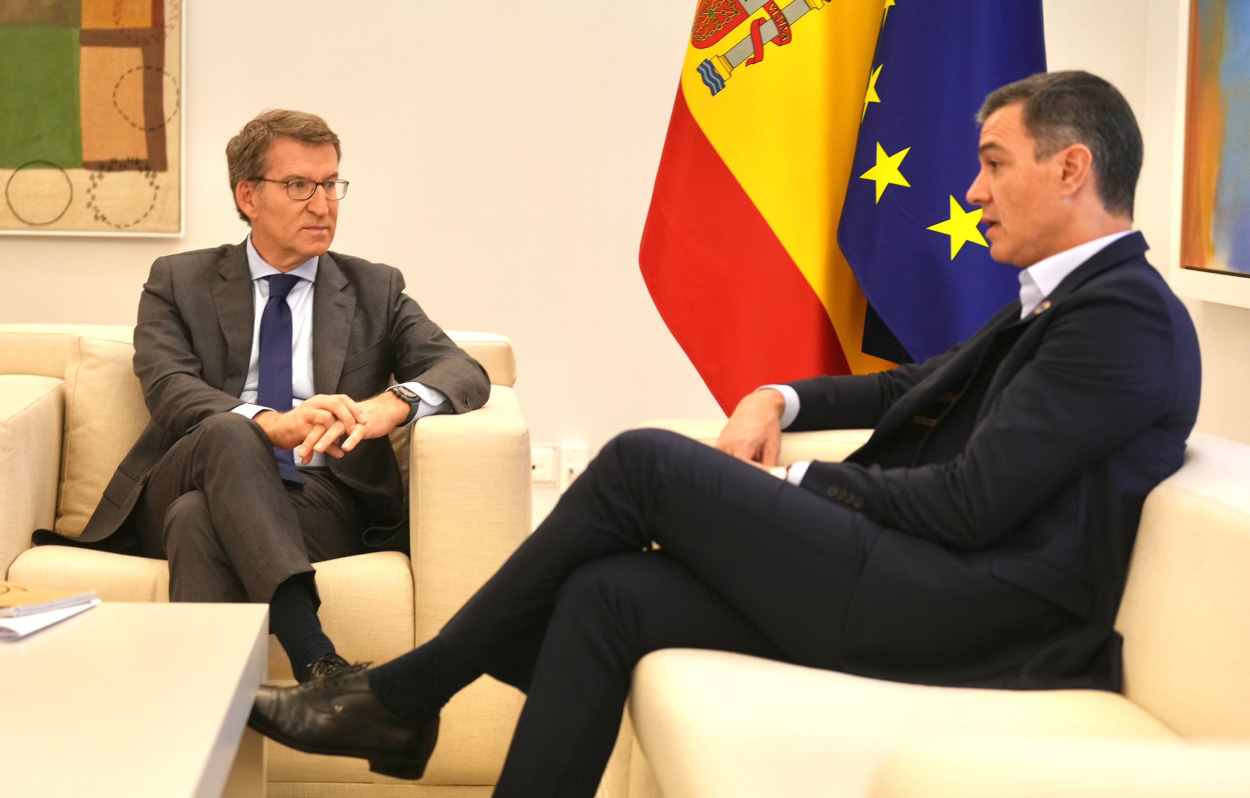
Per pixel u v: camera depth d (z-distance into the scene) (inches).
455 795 109.3
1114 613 79.5
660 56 197.5
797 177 131.2
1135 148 87.5
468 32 195.6
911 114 127.5
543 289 200.8
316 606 102.2
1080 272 85.0
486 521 108.6
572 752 80.5
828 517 81.4
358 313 127.1
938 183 126.8
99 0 188.7
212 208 195.0
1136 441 80.3
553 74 197.2
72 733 63.7
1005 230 89.7
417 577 109.0
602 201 199.6
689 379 202.8
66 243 193.3
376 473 121.3
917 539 82.1
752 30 130.8
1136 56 196.4
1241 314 167.6
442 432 108.6
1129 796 33.6
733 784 61.0
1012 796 33.7
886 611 79.6
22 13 187.9
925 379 97.6
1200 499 74.5
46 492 118.7
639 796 94.5
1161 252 192.1
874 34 132.1
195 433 107.4
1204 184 164.4
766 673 75.9
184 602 102.3
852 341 134.0
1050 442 79.2
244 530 101.0
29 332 130.8
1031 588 79.2
